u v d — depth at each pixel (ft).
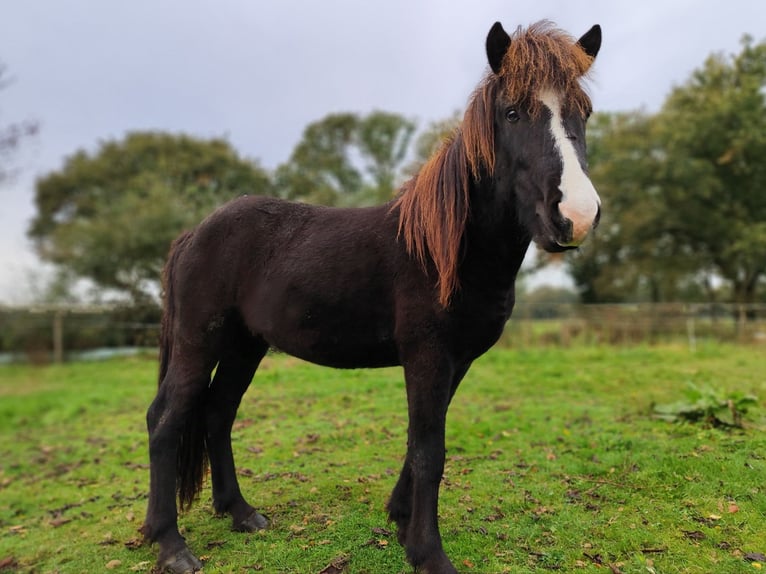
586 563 7.42
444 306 6.83
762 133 49.85
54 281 51.65
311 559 7.79
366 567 7.47
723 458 10.53
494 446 13.16
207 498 10.50
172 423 8.40
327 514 9.35
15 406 22.53
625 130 58.08
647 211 55.57
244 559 7.95
